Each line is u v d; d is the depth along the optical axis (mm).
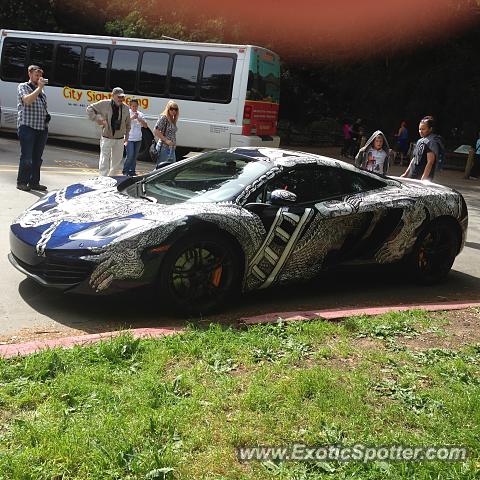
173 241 4797
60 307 5035
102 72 16188
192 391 3367
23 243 4969
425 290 6574
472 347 4434
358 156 8570
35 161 9461
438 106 25922
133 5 24906
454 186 16875
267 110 15609
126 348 3861
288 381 3561
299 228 5453
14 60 17219
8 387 3254
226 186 5500
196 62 15172
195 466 2697
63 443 2736
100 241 4703
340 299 5969
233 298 5496
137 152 11461
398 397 3533
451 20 23312
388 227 6109
